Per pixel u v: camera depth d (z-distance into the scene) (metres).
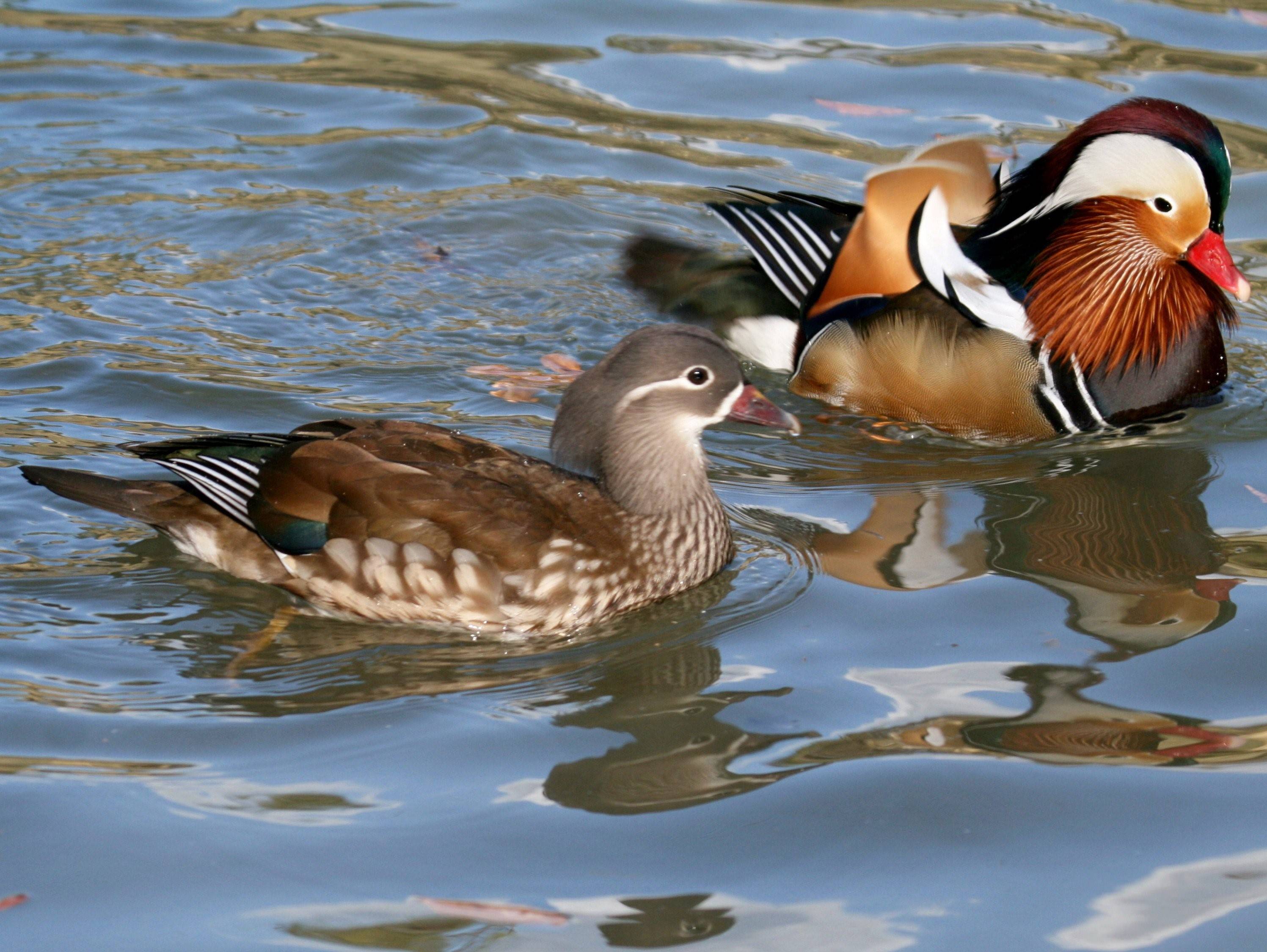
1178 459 12.59
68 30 19.94
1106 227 13.16
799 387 13.59
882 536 11.29
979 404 12.88
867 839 7.90
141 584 10.47
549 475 10.66
